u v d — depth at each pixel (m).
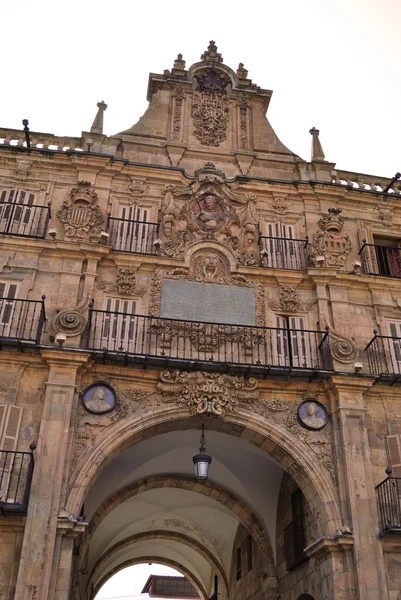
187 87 23.62
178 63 24.12
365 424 17.55
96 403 16.75
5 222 19.62
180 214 20.69
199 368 17.52
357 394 17.94
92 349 16.80
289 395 18.06
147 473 22.23
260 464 21.31
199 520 26.89
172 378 17.45
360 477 16.75
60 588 14.21
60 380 16.53
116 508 25.50
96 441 16.31
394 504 16.53
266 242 20.84
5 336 17.06
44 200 20.27
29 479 14.80
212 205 20.95
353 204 22.33
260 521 21.95
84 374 17.14
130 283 19.00
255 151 22.95
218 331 18.62
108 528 26.39
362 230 21.78
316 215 21.73
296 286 20.11
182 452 21.48
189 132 22.77
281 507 21.25
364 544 15.83
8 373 16.73
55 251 18.98
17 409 16.25
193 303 19.09
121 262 19.34
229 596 26.66
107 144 21.80
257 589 22.25
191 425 17.75
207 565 30.73
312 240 21.17
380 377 18.03
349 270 20.84
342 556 15.95
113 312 17.66
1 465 15.46
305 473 17.14
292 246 20.94
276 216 21.52
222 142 22.88
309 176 22.70
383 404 18.36
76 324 17.45
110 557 28.91
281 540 20.86
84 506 20.42
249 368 17.42
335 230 21.42
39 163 20.80
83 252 18.98
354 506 16.30
